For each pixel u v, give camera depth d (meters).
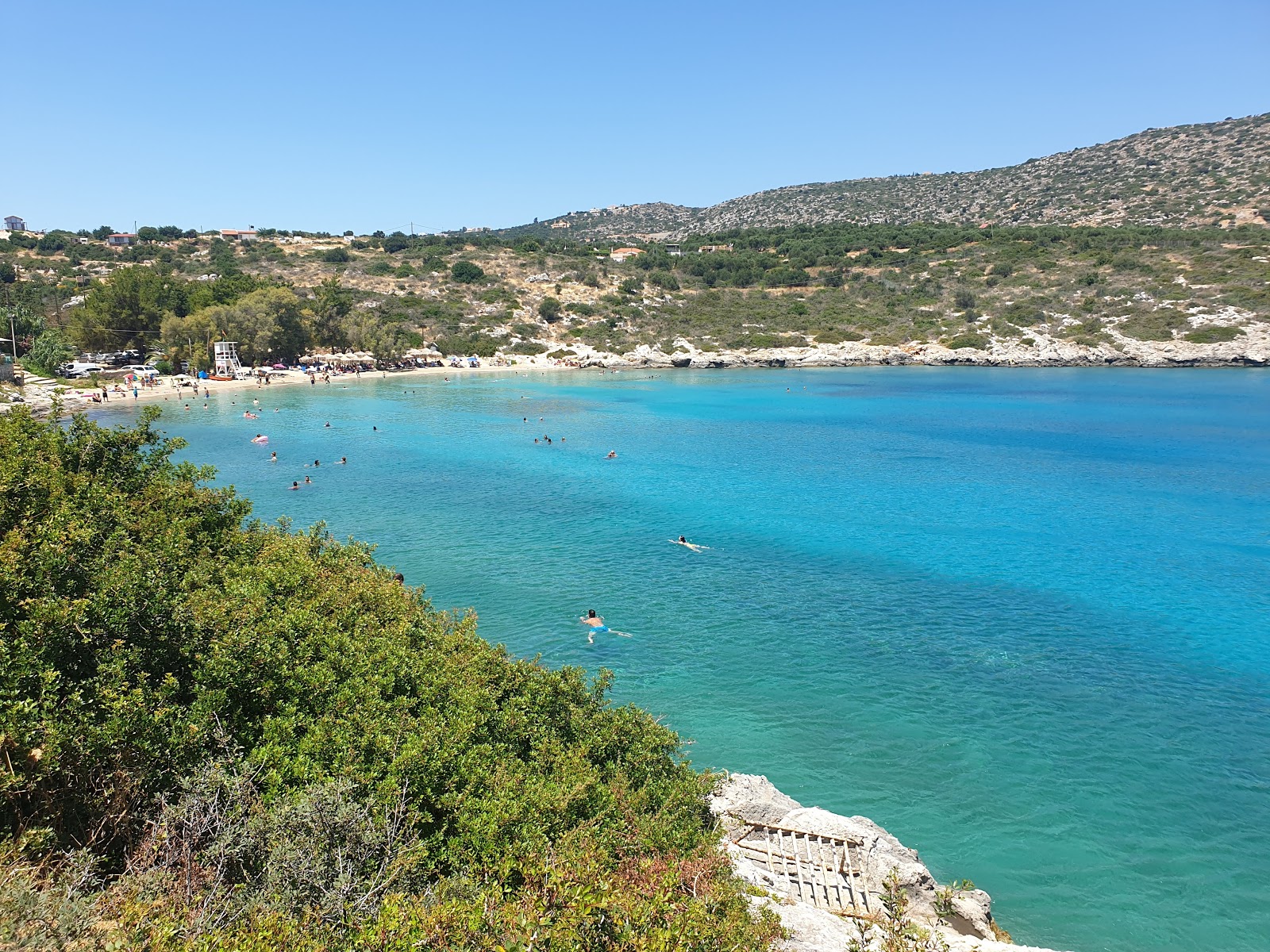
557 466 65.62
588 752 15.73
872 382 131.88
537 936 8.73
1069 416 93.06
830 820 18.88
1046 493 55.75
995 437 80.06
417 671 16.30
